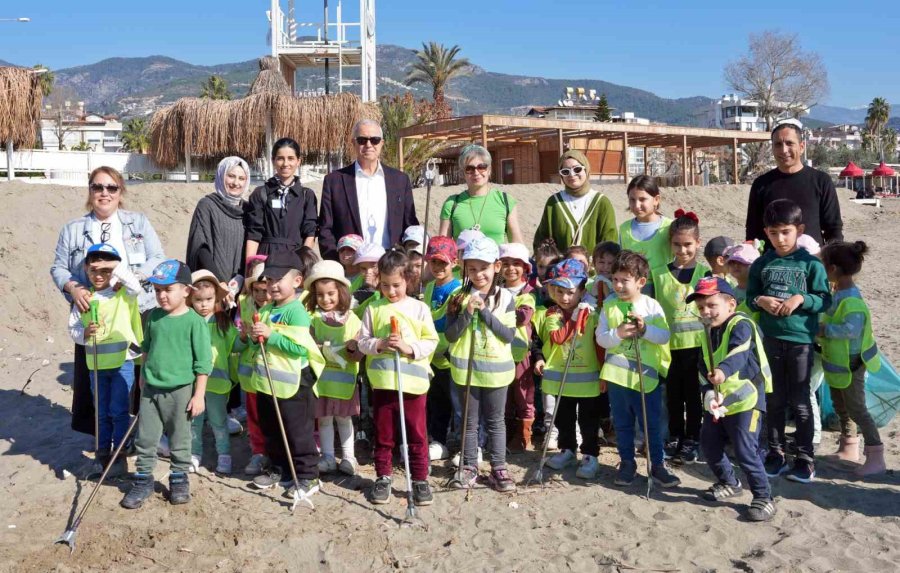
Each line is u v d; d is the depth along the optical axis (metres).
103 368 5.54
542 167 34.75
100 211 5.86
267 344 5.39
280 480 5.55
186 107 19.58
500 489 5.40
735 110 118.31
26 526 4.91
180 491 5.20
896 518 4.84
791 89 62.69
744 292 6.08
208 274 5.62
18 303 11.12
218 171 6.65
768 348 5.50
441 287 6.03
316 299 5.74
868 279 16.53
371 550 4.62
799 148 6.21
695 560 4.43
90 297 5.47
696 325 5.83
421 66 55.97
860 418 5.66
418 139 29.94
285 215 6.69
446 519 5.00
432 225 19.31
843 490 5.38
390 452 5.28
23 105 16.61
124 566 4.49
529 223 22.52
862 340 5.56
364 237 6.82
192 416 5.22
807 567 4.27
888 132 110.62
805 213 6.17
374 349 5.19
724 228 27.61
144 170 21.30
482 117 25.36
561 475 5.72
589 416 5.66
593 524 4.89
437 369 6.05
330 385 5.67
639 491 5.40
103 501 5.24
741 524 4.84
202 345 5.18
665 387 6.05
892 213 37.97
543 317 5.96
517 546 4.62
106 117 122.25
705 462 5.98
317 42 27.88
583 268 5.87
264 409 5.42
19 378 8.55
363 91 28.02
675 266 6.00
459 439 6.15
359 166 6.89
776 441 5.57
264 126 19.61
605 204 6.73
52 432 6.71
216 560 4.54
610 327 5.42
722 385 4.93
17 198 13.61
